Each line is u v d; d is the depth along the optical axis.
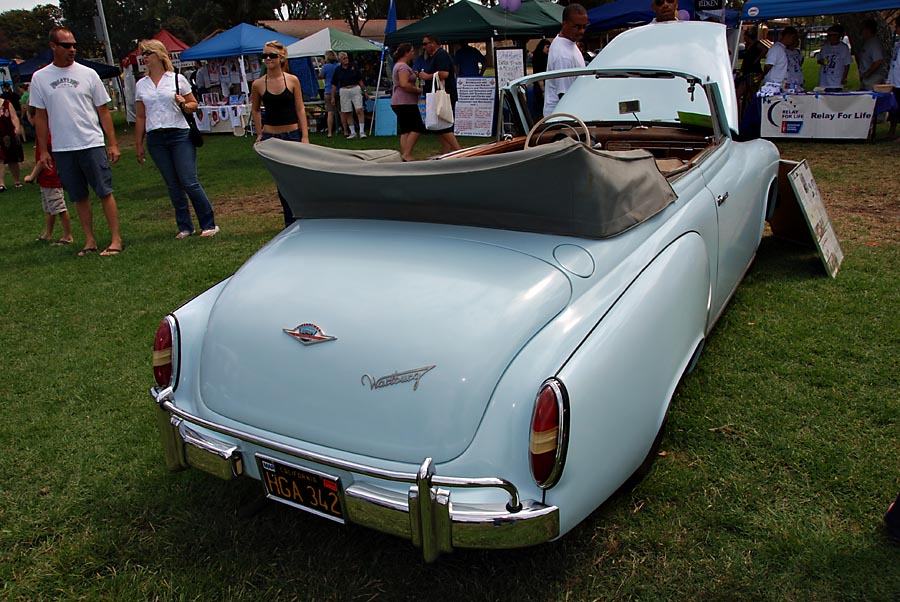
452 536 1.78
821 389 3.06
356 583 2.14
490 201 2.19
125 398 3.46
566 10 5.53
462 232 2.26
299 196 2.57
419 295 2.01
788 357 3.37
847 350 3.37
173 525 2.49
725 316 3.87
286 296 2.17
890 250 4.77
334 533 2.39
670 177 2.82
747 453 2.65
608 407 1.92
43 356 4.00
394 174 2.24
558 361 1.89
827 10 9.99
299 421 2.03
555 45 5.57
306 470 2.00
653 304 2.18
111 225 6.17
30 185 11.09
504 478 1.85
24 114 18.95
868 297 3.96
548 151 2.01
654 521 2.32
